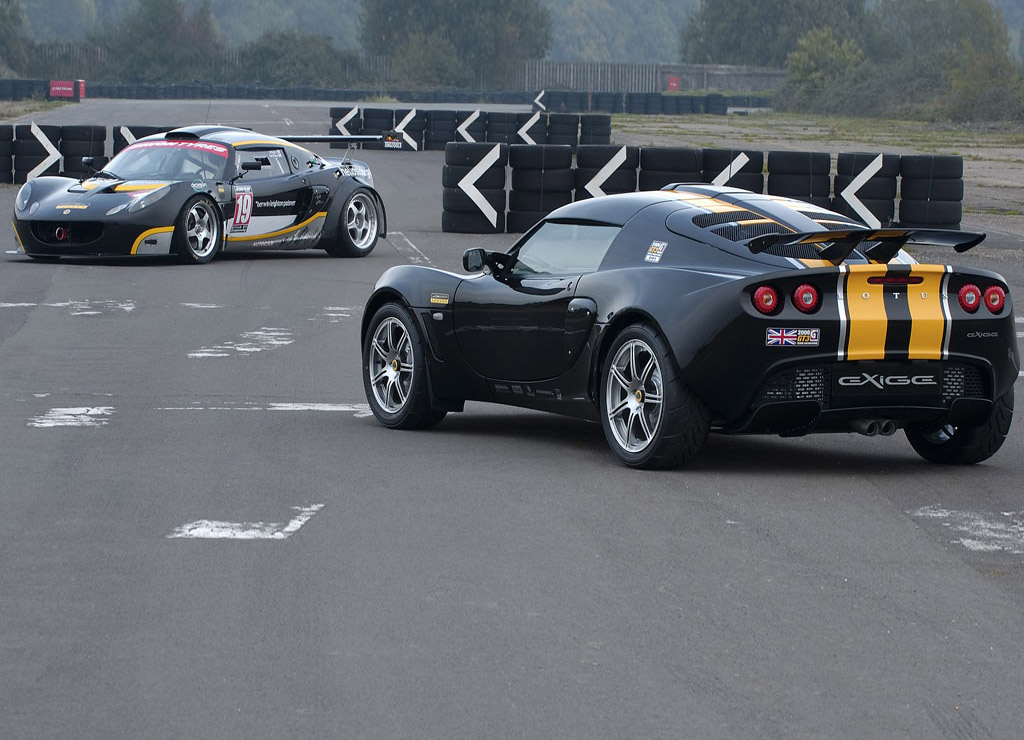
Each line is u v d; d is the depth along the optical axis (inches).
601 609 336.2
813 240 459.5
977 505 450.9
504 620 327.6
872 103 5787.4
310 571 365.7
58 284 1038.4
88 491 451.2
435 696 280.1
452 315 558.6
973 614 336.2
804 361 461.4
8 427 555.5
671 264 491.2
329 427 569.3
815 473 497.0
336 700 277.7
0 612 330.3
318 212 1253.7
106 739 258.2
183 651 305.3
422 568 369.4
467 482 470.0
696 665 298.8
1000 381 489.4
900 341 469.7
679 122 4931.1
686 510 434.3
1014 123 4911.4
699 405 474.3
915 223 1521.9
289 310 925.8
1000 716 273.3
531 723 266.8
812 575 366.3
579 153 1512.1
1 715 269.0
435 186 2183.8
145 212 1141.1
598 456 517.3
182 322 865.5
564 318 515.8
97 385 655.8
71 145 2071.9
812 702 278.8
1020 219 1763.0
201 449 518.6
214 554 381.4
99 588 350.0
